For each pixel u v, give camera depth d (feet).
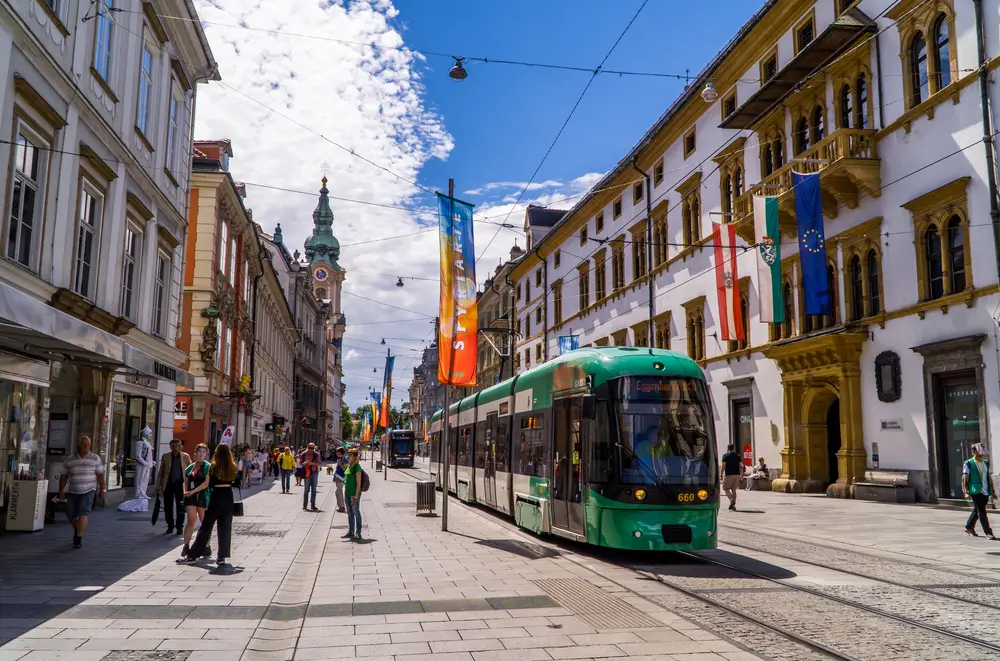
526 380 53.98
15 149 40.60
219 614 24.66
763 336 91.09
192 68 77.56
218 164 102.94
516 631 22.70
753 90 92.89
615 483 37.52
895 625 23.31
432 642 21.47
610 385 39.19
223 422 113.19
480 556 39.27
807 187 72.79
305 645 21.15
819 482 81.30
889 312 70.13
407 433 224.94
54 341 38.27
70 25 47.19
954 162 62.85
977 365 60.03
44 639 21.04
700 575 33.12
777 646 20.97
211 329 99.30
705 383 40.40
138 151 61.67
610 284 138.51
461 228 53.93
